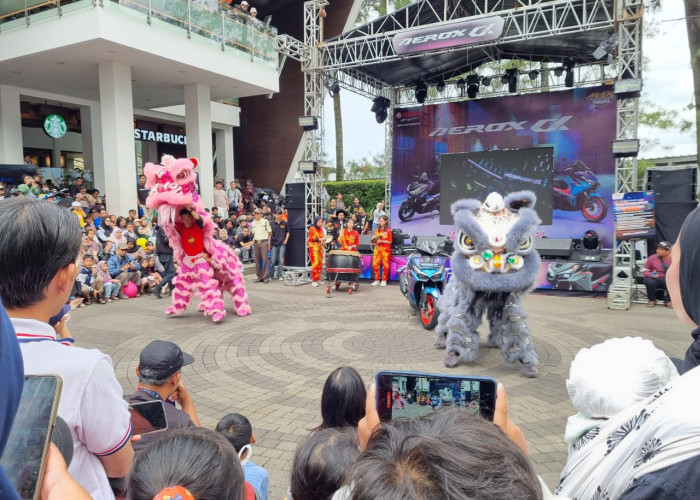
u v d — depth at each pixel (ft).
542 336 24.43
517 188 45.83
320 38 41.70
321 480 4.76
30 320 4.29
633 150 31.71
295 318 28.27
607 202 43.88
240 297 28.94
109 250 34.47
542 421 14.56
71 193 46.24
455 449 2.02
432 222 52.24
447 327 20.03
